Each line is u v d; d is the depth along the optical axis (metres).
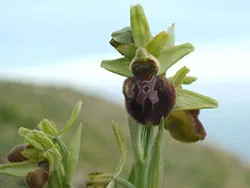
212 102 0.17
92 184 0.17
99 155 0.70
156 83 0.17
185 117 0.18
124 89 0.17
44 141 0.18
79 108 0.18
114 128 0.17
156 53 0.17
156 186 0.16
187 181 0.79
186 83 0.18
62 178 0.18
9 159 0.18
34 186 0.17
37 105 0.80
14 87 0.87
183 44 0.17
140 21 0.17
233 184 0.85
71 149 0.18
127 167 0.70
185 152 0.93
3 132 0.56
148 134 0.17
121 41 0.17
